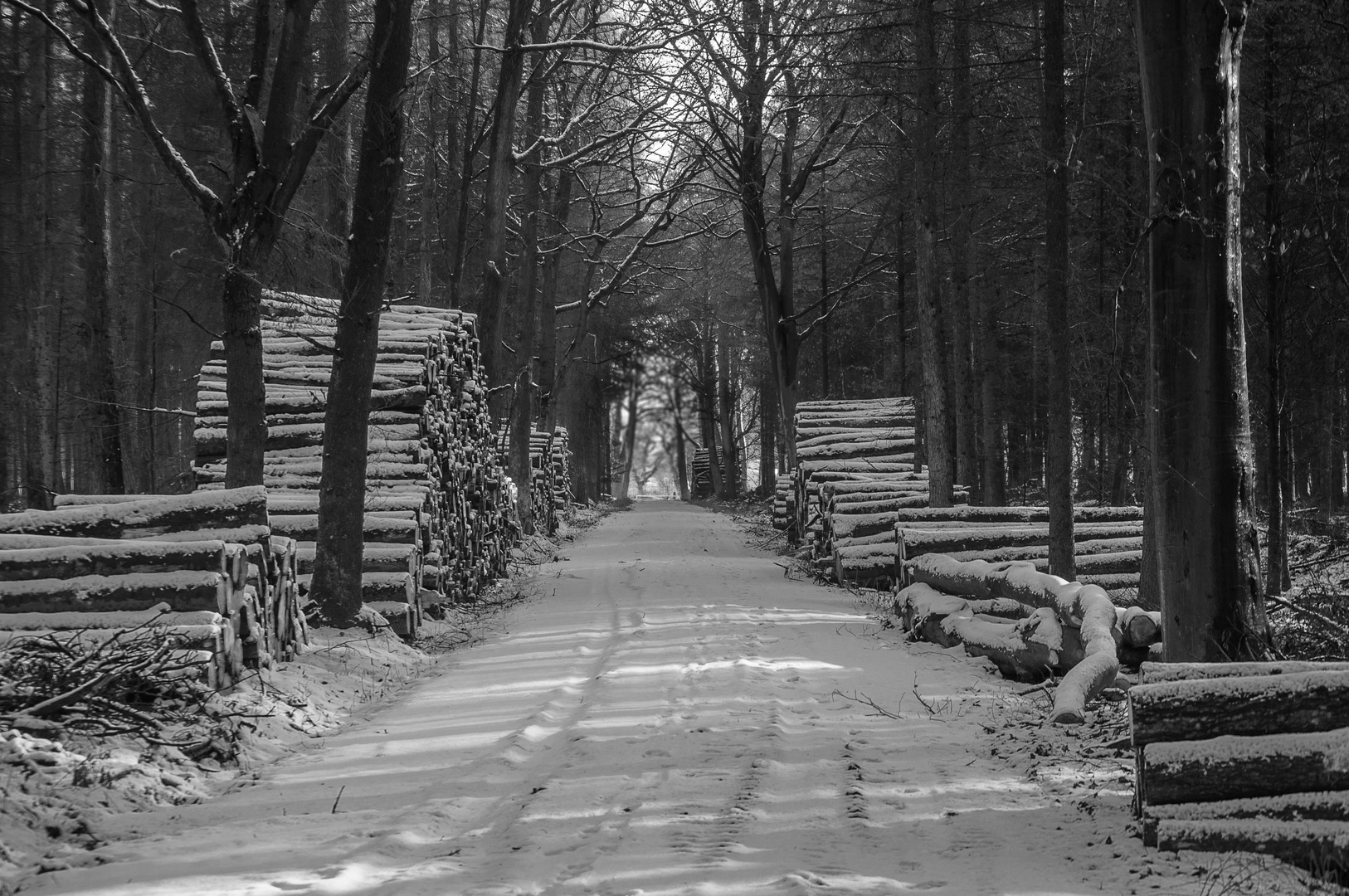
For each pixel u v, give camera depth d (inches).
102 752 331.3
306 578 607.5
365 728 432.1
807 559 1098.7
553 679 522.3
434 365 779.4
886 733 393.1
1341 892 226.8
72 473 1622.8
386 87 593.9
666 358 3649.1
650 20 1193.4
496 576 1008.9
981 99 994.7
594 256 1782.7
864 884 234.7
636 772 337.7
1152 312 355.3
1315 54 613.3
